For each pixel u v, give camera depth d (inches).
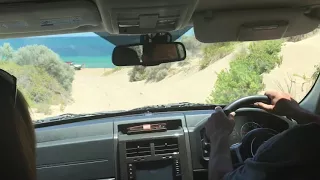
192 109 165.8
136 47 133.7
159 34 132.6
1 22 120.4
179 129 157.4
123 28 121.0
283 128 155.3
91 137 156.6
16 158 38.6
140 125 156.9
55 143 155.3
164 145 155.4
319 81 160.7
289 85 164.7
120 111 165.8
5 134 38.6
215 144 105.4
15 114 40.1
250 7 130.1
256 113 154.5
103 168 155.5
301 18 135.6
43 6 110.3
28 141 40.8
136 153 154.9
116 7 99.7
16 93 42.0
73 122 160.1
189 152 155.3
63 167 155.0
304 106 163.9
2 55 145.5
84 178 155.3
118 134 156.9
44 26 127.4
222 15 131.8
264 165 76.1
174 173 155.2
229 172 93.7
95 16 119.3
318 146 73.9
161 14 106.8
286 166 74.5
